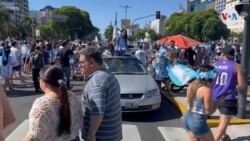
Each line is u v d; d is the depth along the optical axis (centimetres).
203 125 525
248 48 901
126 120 962
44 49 1505
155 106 992
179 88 1423
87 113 392
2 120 274
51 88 356
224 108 674
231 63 679
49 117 343
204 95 516
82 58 404
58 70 362
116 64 1154
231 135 810
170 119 984
